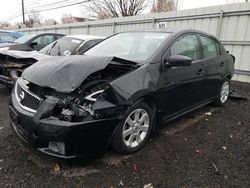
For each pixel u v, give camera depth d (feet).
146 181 8.76
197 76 13.58
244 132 13.38
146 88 10.07
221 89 17.21
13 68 17.21
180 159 10.27
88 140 8.57
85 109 8.55
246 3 26.30
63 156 8.45
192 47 13.64
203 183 8.80
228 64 17.49
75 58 10.49
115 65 10.23
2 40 38.34
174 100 12.13
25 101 9.46
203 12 30.27
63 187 8.27
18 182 8.43
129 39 13.61
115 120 9.08
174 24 33.94
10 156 9.96
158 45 11.83
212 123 14.47
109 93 8.93
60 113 8.47
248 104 18.72
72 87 8.61
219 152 11.04
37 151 8.75
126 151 10.17
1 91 19.92
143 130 10.80
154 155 10.46
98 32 49.49
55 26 66.13
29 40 29.22
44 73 9.53
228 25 28.25
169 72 11.43
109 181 8.66
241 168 9.82
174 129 13.33
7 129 12.53
